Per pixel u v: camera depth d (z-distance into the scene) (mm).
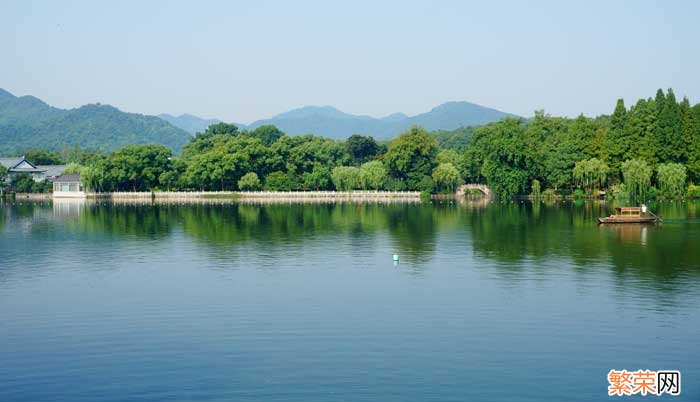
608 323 43969
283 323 44281
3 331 42688
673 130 163625
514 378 34438
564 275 60125
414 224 109250
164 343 40125
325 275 60844
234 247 80000
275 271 63000
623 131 169000
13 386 33625
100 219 123438
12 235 94375
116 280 58750
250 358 37406
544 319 45000
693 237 86875
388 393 32562
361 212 139750
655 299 50438
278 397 32125
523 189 179125
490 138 179000
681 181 156125
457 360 37000
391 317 45625
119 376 34844
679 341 40219
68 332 42438
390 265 66188
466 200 188875
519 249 76875
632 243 81250
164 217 127812
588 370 35562
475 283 56781
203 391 32875
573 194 181750
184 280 58656
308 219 121250
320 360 37031
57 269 64500
